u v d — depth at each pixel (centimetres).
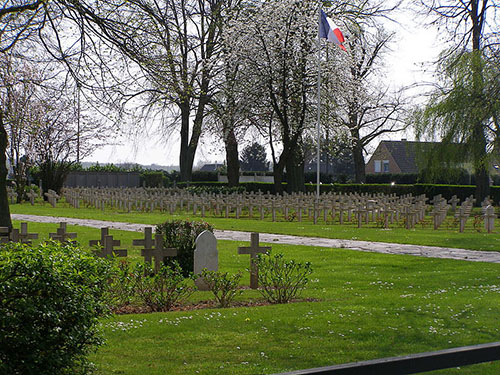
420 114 3509
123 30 1451
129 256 1556
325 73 3888
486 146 3141
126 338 729
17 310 469
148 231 1184
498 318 843
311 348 696
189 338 732
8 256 491
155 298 938
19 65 1728
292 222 2883
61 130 4409
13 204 4203
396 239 2039
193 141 4538
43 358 479
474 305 927
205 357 658
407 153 4003
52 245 569
